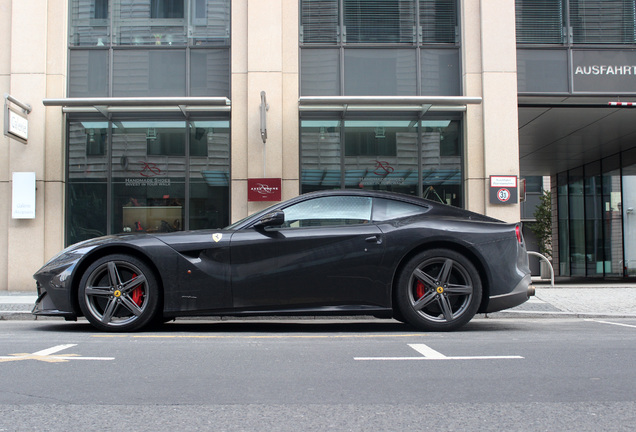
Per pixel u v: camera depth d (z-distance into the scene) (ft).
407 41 37.99
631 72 38.58
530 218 114.42
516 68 37.93
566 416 9.86
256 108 36.42
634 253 60.23
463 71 37.42
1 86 36.58
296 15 37.50
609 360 14.53
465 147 37.09
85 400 10.88
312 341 17.63
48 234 35.96
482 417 9.82
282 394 11.31
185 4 37.83
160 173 37.04
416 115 37.63
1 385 12.00
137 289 19.36
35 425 9.38
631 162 60.29
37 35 36.55
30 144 35.99
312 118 37.40
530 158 66.74
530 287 19.67
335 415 9.94
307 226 19.43
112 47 37.52
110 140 37.09
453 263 19.12
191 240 19.06
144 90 37.47
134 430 9.15
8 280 35.55
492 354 15.29
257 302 18.86
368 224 19.40
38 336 18.65
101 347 16.43
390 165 37.37
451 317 19.20
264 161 36.11
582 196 71.87
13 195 35.47
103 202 36.99
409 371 13.26
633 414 9.99
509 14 37.22
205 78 37.50
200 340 17.85
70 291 19.19
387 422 9.55
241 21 37.37
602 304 27.81
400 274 19.11
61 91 36.70
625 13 38.83
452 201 37.40
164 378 12.62
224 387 11.85
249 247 18.89
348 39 37.83
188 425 9.39
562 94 38.19
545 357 14.90
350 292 18.94
